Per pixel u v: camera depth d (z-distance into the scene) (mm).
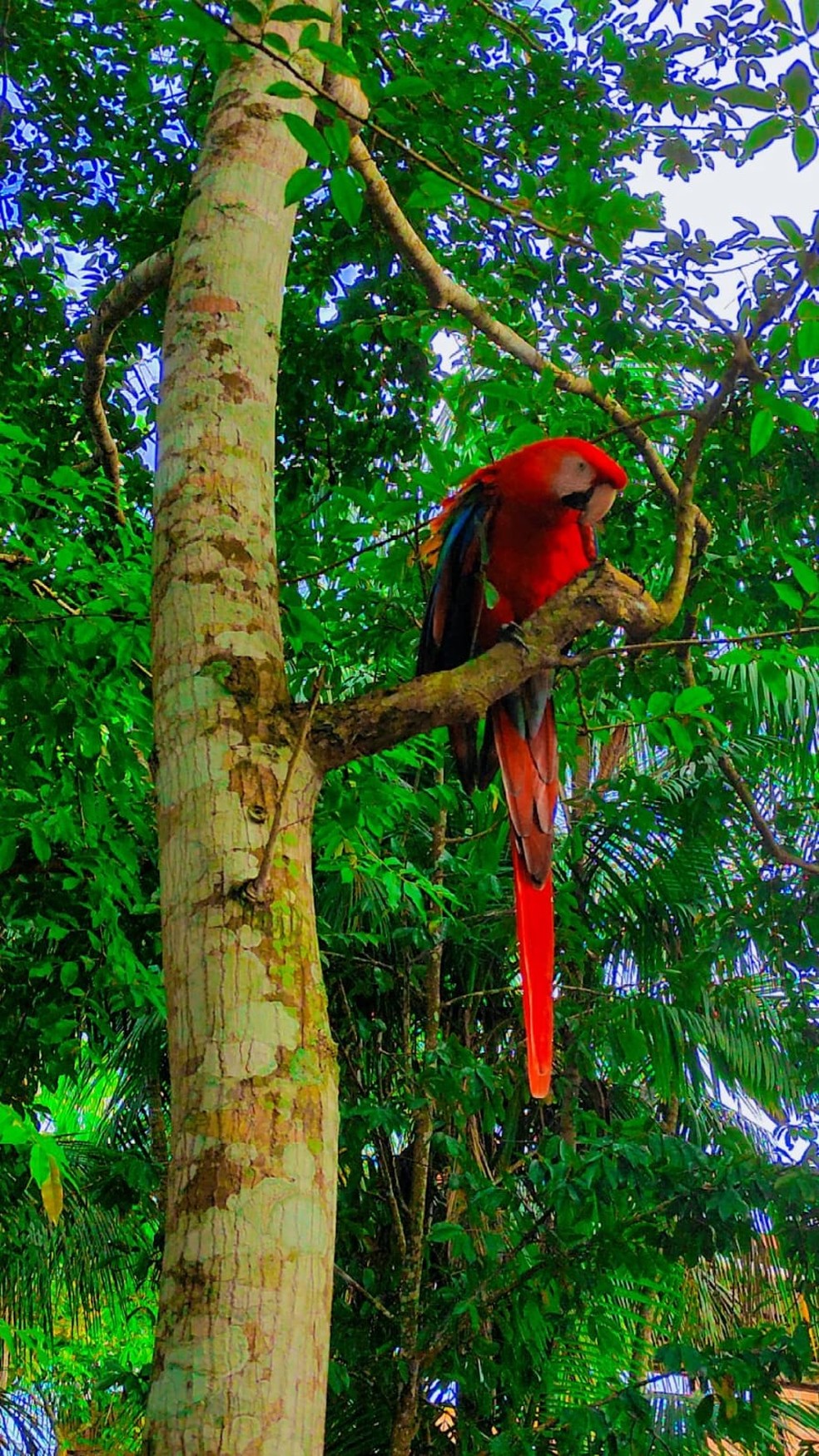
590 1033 5594
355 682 4984
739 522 4141
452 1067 4820
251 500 1856
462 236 4160
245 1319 1231
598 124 3883
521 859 2953
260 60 2234
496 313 3785
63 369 4617
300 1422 1214
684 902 5922
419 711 1818
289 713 1700
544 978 2812
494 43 4047
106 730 3656
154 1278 6059
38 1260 6344
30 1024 4281
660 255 3684
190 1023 1420
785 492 3875
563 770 5922
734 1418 3996
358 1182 5320
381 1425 5133
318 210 4414
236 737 1616
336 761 1726
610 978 6172
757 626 3979
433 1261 5738
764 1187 4102
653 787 4949
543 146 3959
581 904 6094
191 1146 1336
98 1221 6336
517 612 3316
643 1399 4195
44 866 4250
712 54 3654
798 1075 5695
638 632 2199
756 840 5254
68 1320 7641
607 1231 4258
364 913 5980
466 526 3271
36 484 3186
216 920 1466
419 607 4047
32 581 3215
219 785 1570
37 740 3578
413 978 5676
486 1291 4750
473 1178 4691
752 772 5473
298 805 1626
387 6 3949
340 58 1725
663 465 3434
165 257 3172
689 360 3760
